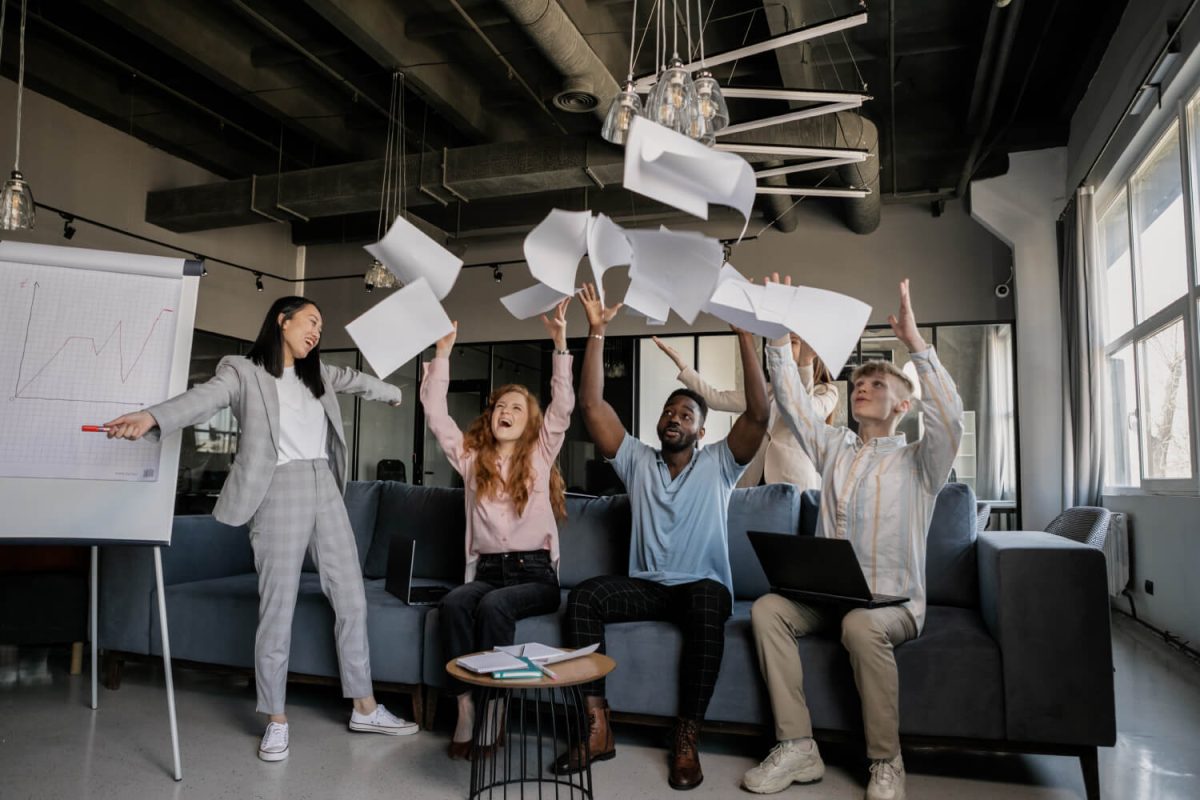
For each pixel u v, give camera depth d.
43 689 3.24
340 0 5.12
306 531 2.61
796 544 2.28
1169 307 4.70
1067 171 6.93
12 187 3.72
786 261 8.31
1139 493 5.18
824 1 5.30
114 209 7.35
